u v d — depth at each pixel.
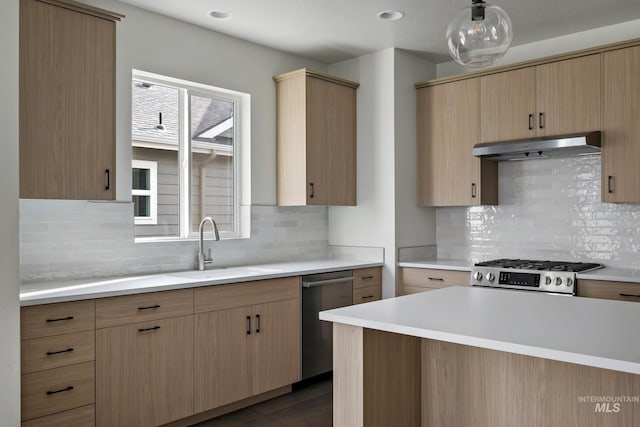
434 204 4.51
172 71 3.69
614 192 3.57
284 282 3.67
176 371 3.01
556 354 1.56
